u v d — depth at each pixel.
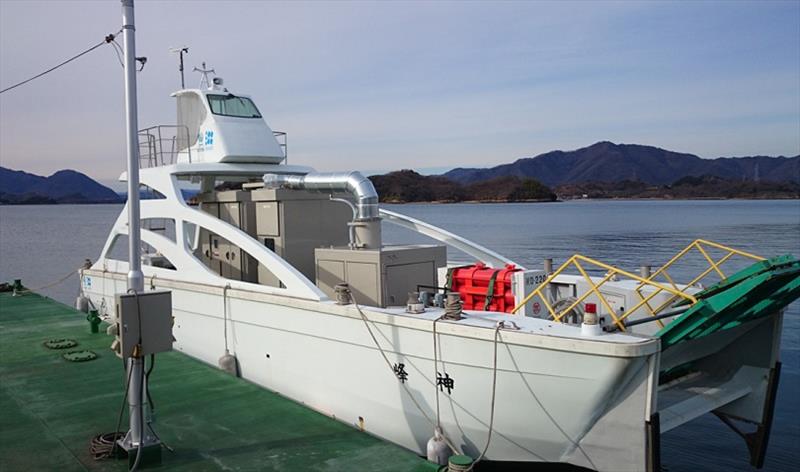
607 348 4.76
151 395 7.07
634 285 7.27
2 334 10.74
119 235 11.55
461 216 93.69
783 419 9.60
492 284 7.44
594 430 5.15
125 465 5.29
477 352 5.42
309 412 6.56
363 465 5.28
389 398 6.18
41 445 5.76
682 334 5.25
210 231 9.12
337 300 6.71
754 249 31.22
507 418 5.43
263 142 9.70
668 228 51.59
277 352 7.38
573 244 36.75
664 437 9.27
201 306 8.53
